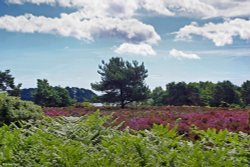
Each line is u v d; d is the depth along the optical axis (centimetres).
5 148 471
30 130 573
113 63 5616
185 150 471
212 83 6538
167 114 2356
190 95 6381
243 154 466
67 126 570
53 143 491
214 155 453
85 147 487
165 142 495
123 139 480
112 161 443
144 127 1463
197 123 1471
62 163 444
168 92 6462
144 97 5566
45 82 5578
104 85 5491
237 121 1523
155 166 441
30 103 1230
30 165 454
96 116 592
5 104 1172
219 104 6309
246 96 6556
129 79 5484
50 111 2783
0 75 5112
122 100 5491
